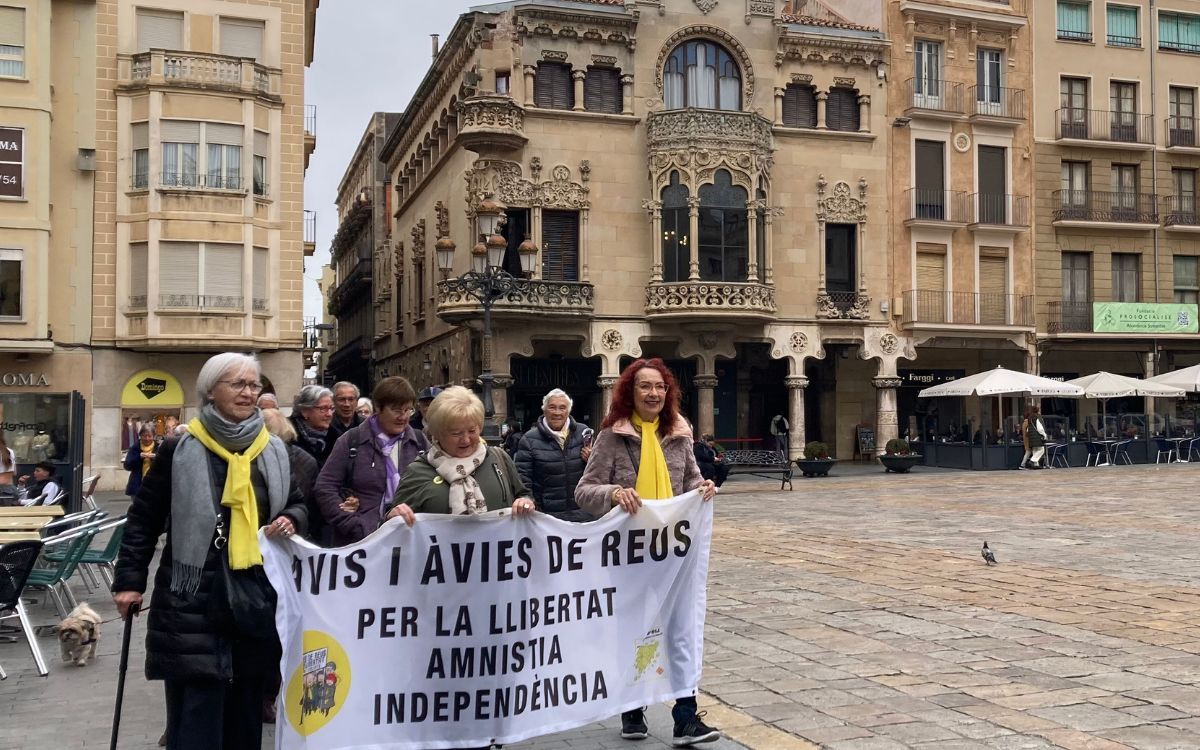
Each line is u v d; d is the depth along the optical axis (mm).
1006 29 38844
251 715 4867
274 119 30297
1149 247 40562
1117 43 40562
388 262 51062
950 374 39594
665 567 5883
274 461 4793
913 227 37062
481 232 19922
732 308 33031
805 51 35906
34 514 10742
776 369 38625
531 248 20281
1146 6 40969
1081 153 39812
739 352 37938
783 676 7359
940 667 7500
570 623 5559
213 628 4551
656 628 5859
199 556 4535
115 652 8703
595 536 5676
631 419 6168
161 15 29453
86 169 28547
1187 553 13352
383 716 5035
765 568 12633
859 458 38438
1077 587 10781
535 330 32656
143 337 28672
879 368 36844
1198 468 32969
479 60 32469
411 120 42781
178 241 28875
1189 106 41625
